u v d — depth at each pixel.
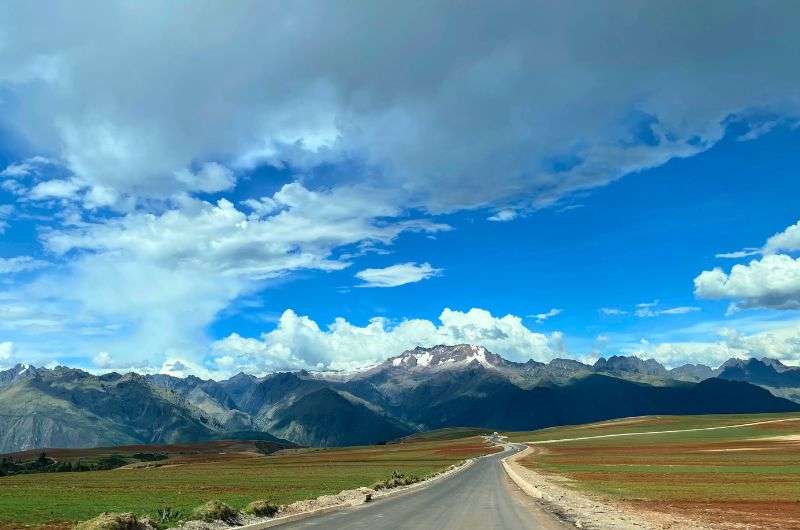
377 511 39.69
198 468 181.12
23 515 49.22
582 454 180.50
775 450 166.12
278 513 38.41
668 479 78.38
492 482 73.31
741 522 35.31
